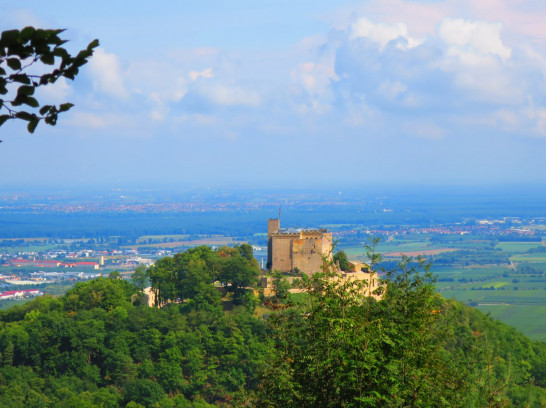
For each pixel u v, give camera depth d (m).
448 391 88.88
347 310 92.38
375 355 84.19
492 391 95.50
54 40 42.06
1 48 41.00
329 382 87.62
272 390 94.25
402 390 83.50
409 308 89.62
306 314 95.38
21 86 42.53
